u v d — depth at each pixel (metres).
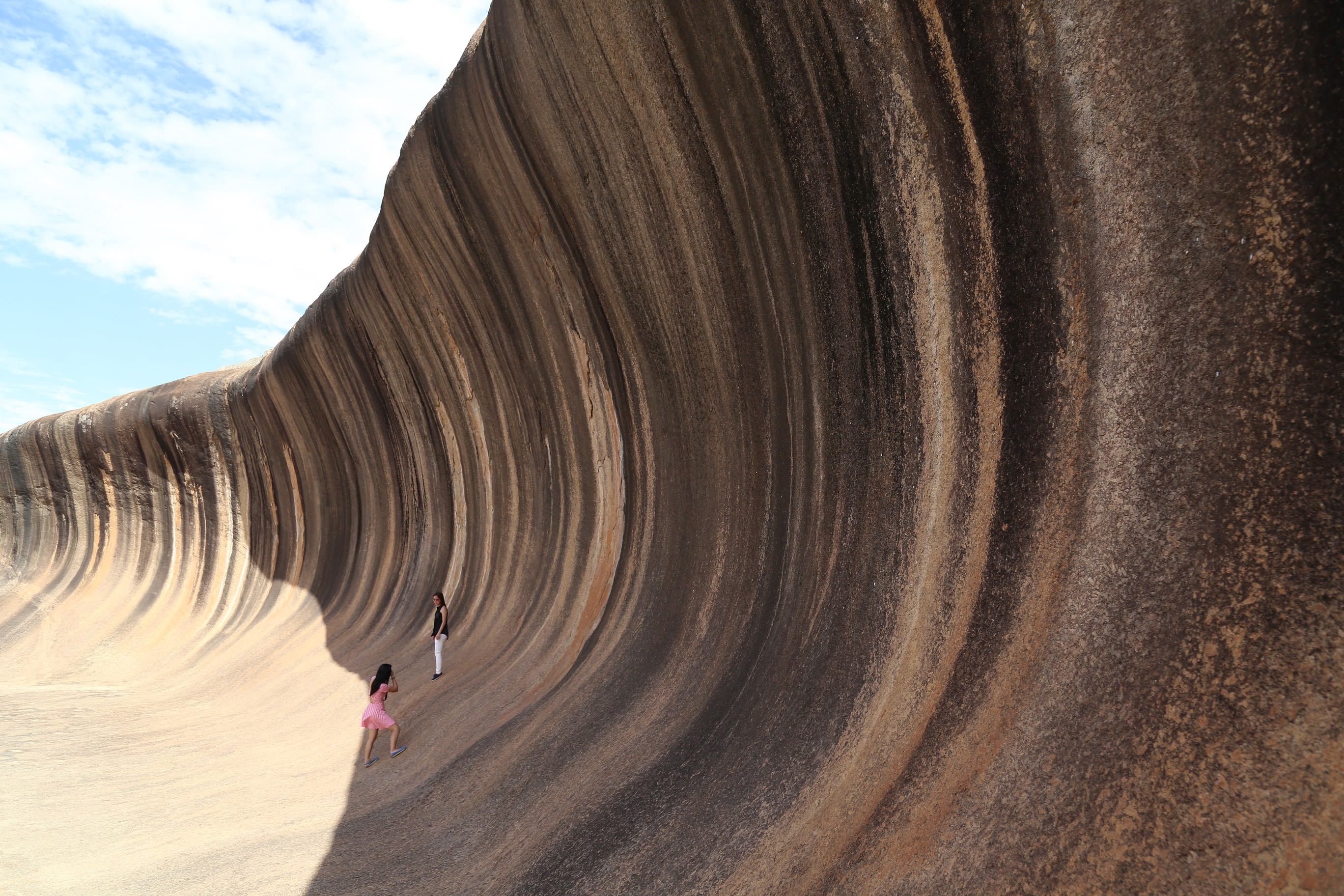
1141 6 2.56
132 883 6.27
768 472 5.79
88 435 27.00
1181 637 2.20
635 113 6.04
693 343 6.63
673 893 3.63
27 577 28.94
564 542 9.60
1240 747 1.91
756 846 3.51
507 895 4.48
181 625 22.45
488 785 6.28
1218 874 1.81
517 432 10.98
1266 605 2.00
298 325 16.64
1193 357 2.41
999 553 3.15
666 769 4.74
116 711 14.69
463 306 10.94
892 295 4.18
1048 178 3.02
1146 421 2.55
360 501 17.41
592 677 6.95
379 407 15.20
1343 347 1.97
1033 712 2.60
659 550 7.35
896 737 3.27
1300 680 1.86
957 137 3.49
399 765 7.97
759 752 4.13
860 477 4.53
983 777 2.63
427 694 9.84
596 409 8.76
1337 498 1.92
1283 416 2.10
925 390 3.97
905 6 3.58
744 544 5.95
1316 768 1.74
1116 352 2.71
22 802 8.95
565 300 8.64
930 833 2.68
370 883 5.45
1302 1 2.08
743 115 5.04
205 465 23.75
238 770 9.41
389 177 10.73
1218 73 2.33
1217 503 2.24
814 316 5.00
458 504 13.26
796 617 4.72
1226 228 2.32
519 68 7.10
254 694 14.20
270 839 6.73
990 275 3.42
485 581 11.74
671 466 7.36
